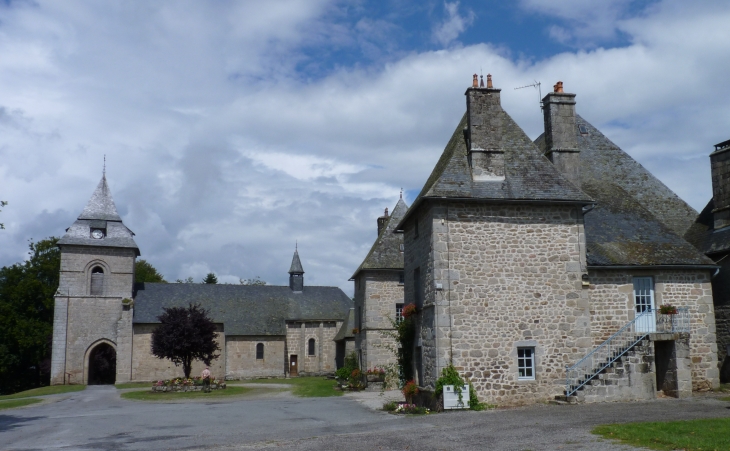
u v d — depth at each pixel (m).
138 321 46.50
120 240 47.03
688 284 19.62
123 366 45.44
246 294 53.72
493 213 18.31
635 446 10.33
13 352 49.66
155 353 36.22
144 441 14.05
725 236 21.05
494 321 17.83
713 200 22.28
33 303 53.59
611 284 19.20
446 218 18.05
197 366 47.50
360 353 33.06
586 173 23.16
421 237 19.50
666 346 18.86
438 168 20.84
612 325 18.95
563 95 22.25
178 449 12.56
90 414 21.66
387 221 33.28
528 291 18.14
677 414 14.38
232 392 31.62
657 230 20.77
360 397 25.55
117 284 46.59
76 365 44.62
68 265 45.75
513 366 17.75
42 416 21.59
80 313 45.38
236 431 15.29
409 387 19.42
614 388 17.62
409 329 20.28
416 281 20.42
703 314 19.52
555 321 18.17
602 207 21.42
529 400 17.72
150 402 26.89
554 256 18.44
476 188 18.22
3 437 15.81
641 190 23.88
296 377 50.84
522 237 18.34
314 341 52.84
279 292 55.12
